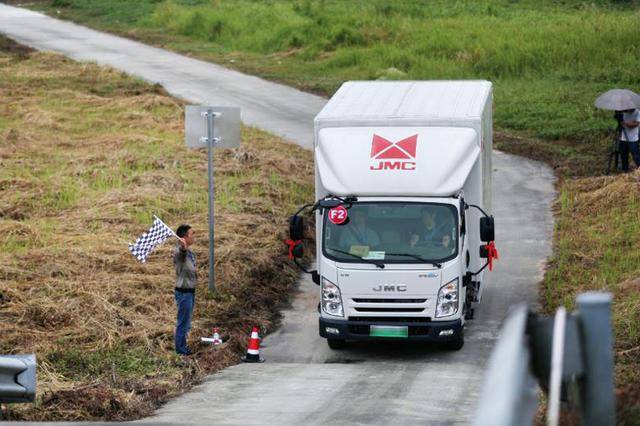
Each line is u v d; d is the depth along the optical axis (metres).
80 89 144.62
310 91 150.50
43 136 114.19
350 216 58.91
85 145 110.25
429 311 58.22
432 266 57.94
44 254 71.50
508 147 115.00
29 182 91.06
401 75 152.38
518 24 178.88
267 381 53.50
